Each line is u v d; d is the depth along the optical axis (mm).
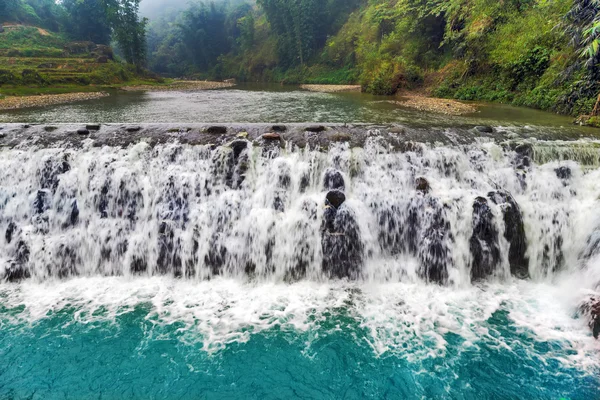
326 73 46719
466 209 6684
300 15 51656
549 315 5676
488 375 4707
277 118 12570
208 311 5922
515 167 7426
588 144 7500
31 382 4676
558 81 12156
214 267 6859
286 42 55781
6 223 7164
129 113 14797
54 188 7281
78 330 5492
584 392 4426
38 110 16234
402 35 26922
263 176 7258
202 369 4871
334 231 6613
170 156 7457
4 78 26719
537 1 16344
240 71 66000
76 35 60219
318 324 5609
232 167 7305
